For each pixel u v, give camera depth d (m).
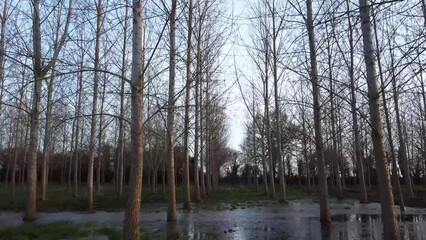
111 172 52.38
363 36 7.79
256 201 27.53
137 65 7.84
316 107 14.40
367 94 7.78
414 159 41.22
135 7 8.01
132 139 7.69
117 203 24.66
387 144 34.59
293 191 43.19
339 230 12.91
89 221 16.58
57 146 42.09
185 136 20.81
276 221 15.80
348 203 24.41
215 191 41.78
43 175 25.86
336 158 29.03
